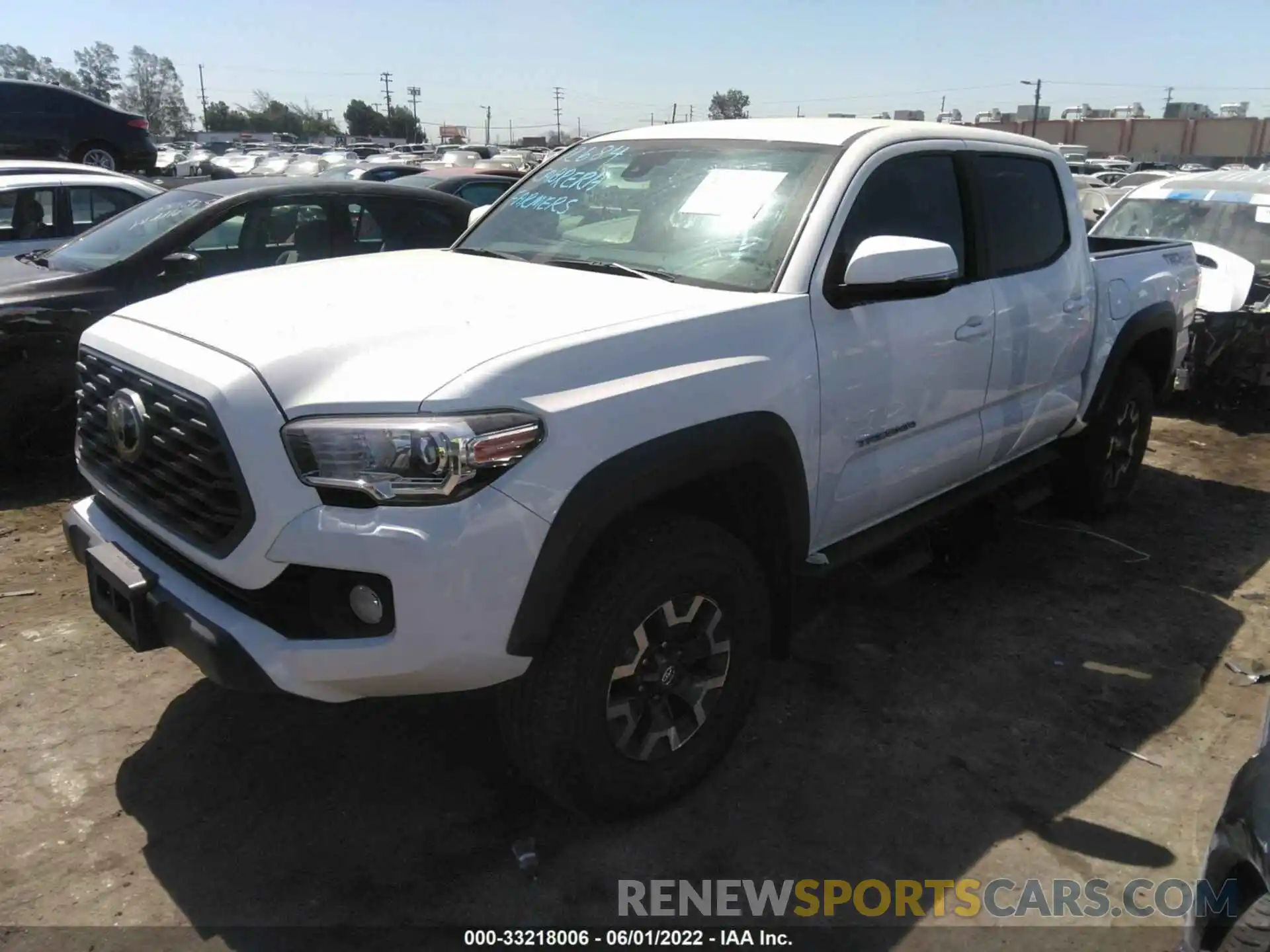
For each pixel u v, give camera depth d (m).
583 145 4.24
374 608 2.35
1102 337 4.80
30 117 14.28
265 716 3.38
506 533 2.34
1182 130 81.44
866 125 3.74
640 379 2.62
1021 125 93.12
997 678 3.81
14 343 5.22
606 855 2.79
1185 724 3.54
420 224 6.79
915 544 3.96
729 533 2.99
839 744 3.35
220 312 2.81
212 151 59.69
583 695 2.61
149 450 2.67
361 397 2.32
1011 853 2.86
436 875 2.69
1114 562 4.96
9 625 3.91
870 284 3.08
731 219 3.35
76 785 3.00
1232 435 7.38
